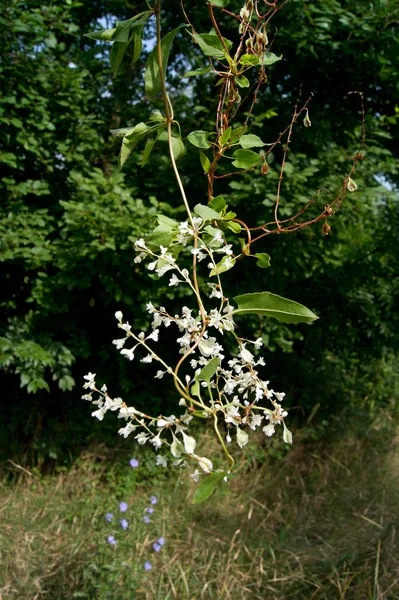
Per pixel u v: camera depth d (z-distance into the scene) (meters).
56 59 3.87
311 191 3.48
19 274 3.78
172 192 3.65
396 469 4.05
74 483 3.66
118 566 2.63
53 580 2.73
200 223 1.07
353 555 2.92
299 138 3.72
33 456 3.84
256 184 3.26
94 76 4.20
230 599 2.68
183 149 1.18
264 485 3.80
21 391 4.07
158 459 0.97
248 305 1.02
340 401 4.65
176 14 3.81
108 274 3.33
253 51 1.15
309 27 3.54
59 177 3.86
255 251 3.53
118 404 0.98
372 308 4.51
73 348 3.62
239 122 3.61
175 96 4.48
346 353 5.13
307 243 3.73
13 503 3.40
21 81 3.43
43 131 3.65
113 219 3.15
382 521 3.18
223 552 3.04
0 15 3.24
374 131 3.75
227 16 3.44
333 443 4.24
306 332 4.60
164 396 4.01
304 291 4.40
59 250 3.31
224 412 0.96
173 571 2.84
